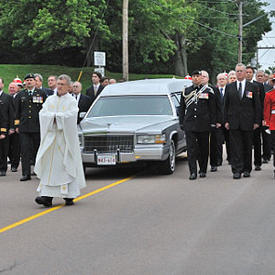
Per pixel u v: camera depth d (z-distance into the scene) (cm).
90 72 12006
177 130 3353
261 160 3494
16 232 1878
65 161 2295
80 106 3553
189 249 1623
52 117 2295
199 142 3086
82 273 1427
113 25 11844
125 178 3125
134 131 3066
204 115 3048
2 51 13712
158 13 11950
